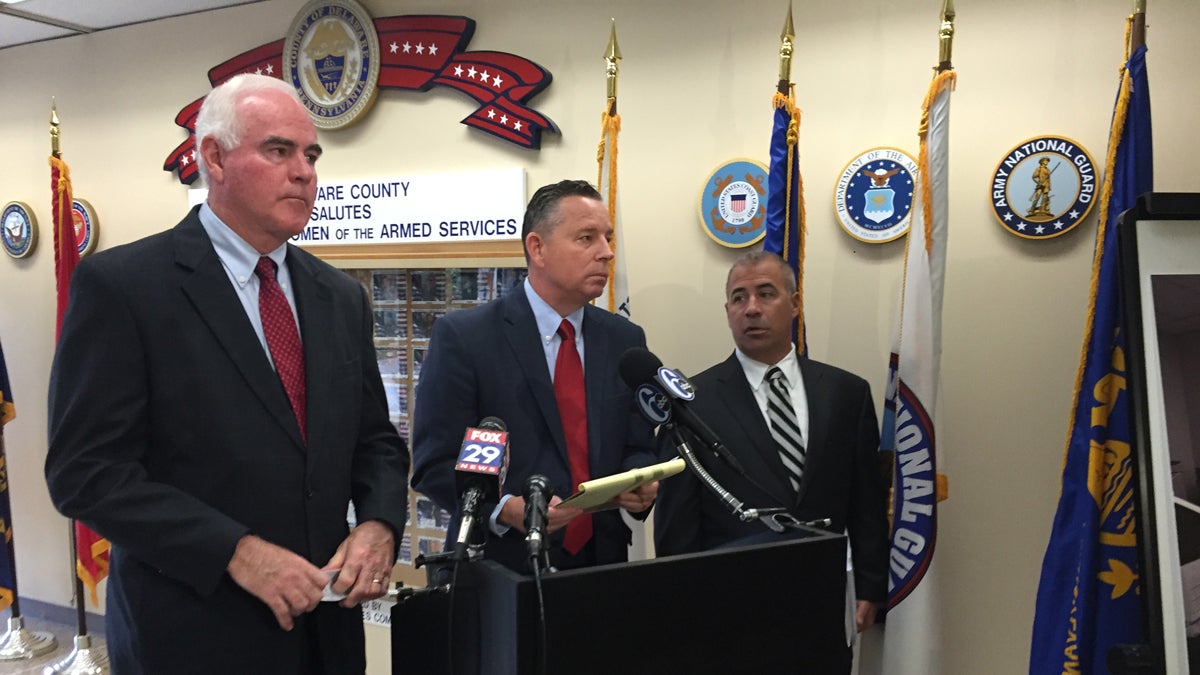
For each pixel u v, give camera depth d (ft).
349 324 4.83
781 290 6.45
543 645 2.86
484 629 3.12
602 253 5.48
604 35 8.49
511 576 2.94
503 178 8.88
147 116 10.82
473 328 5.65
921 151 6.64
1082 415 6.06
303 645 4.43
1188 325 4.73
